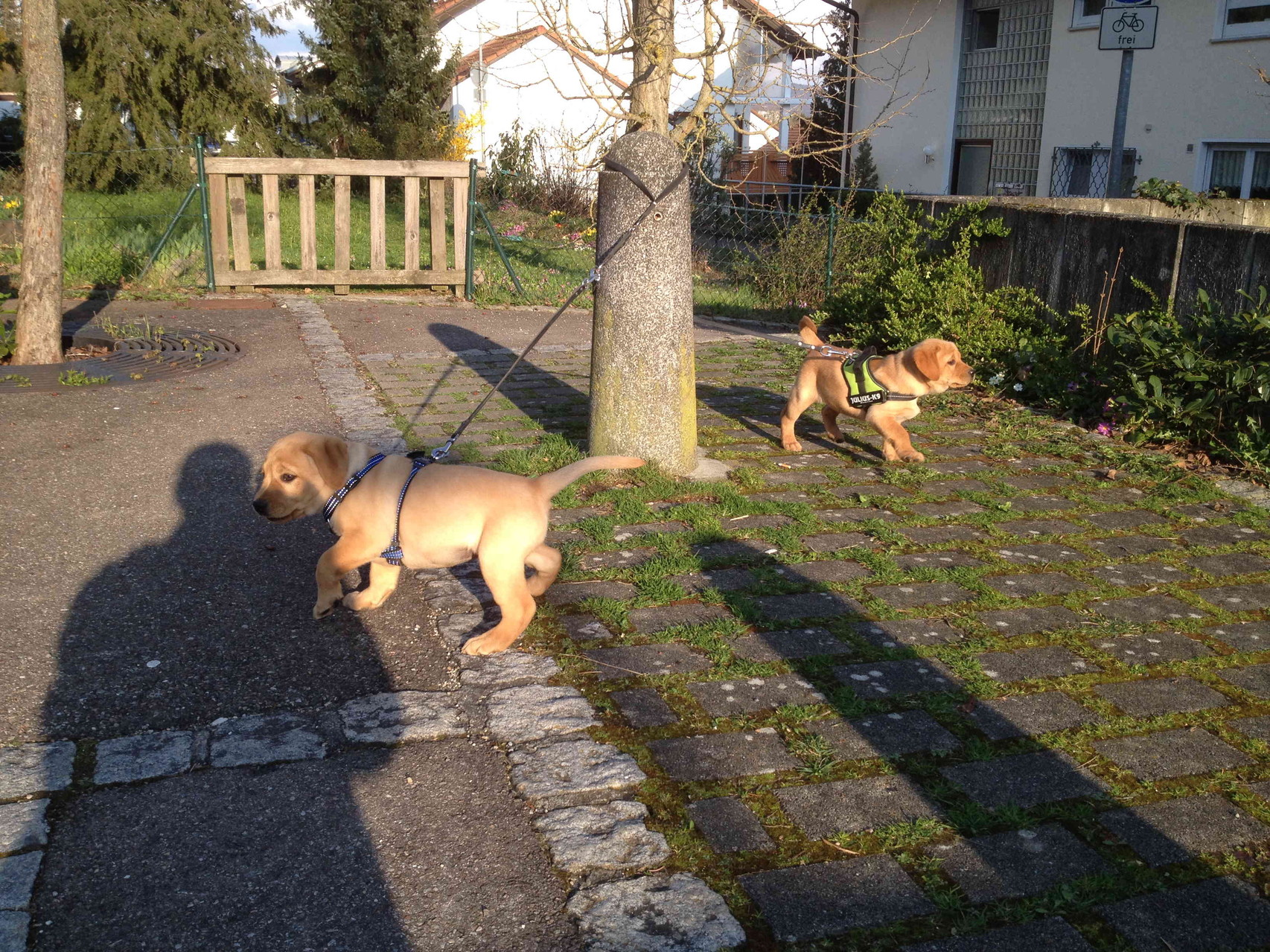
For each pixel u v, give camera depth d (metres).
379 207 12.54
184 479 5.91
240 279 12.46
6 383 7.89
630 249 5.85
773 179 22.22
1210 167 15.67
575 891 2.75
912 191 22.58
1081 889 2.79
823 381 6.74
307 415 7.33
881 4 22.53
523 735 3.47
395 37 24.08
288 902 2.69
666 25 5.98
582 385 8.55
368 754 3.34
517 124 23.52
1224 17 15.12
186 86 22.23
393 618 4.32
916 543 5.29
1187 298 7.69
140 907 2.65
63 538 5.02
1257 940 2.63
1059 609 4.56
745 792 3.19
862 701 3.73
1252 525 5.62
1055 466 6.65
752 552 5.12
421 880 2.78
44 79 8.26
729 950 2.55
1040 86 19.33
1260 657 4.14
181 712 3.56
